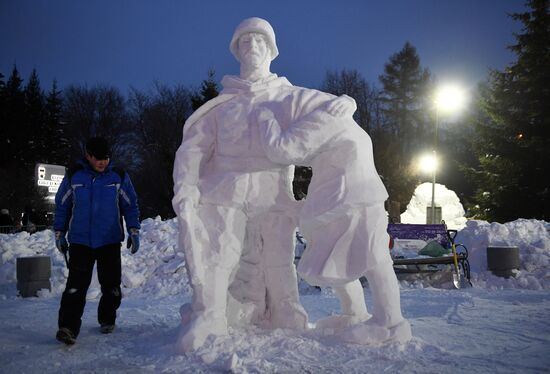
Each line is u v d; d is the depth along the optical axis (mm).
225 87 5297
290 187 5145
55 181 26703
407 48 53344
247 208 4930
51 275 9695
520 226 12125
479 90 41938
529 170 28703
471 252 11648
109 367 4199
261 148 4930
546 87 29078
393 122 52562
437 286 10266
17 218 24797
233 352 4258
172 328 5602
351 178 4602
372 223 4555
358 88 51875
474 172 30594
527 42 29641
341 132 4660
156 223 12734
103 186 5668
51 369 4191
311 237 4746
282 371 3867
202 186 4938
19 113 47781
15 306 7809
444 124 51250
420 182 37062
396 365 3959
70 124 54312
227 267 4805
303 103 4910
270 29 5230
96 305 7891
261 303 5125
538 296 8242
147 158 48625
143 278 10023
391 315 4480
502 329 5418
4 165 45000
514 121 29500
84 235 5484
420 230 11336
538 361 4070
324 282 4559
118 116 54688
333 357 4168
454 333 5215
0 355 4684
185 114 51844
